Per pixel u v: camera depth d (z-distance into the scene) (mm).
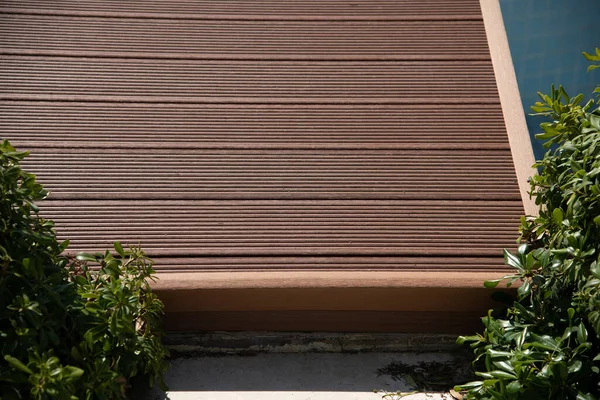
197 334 2021
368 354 2031
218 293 1927
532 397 1600
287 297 1948
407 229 2074
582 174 1685
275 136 2273
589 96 2566
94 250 1999
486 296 1949
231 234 2049
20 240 1469
